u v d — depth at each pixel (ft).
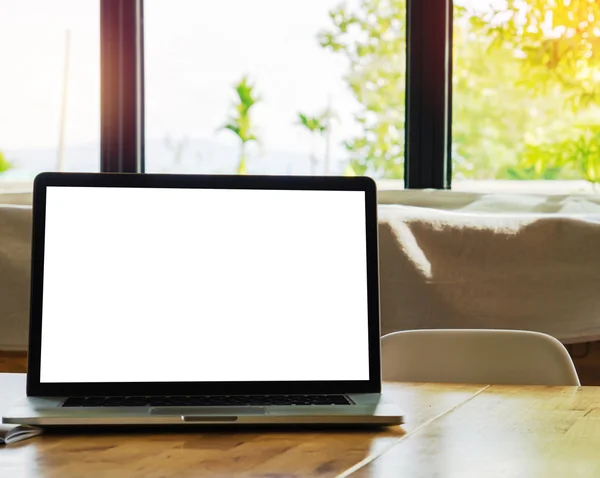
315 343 2.79
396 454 2.19
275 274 2.81
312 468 2.02
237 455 2.15
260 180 2.85
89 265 2.75
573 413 2.82
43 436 2.36
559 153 7.93
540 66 7.95
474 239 7.47
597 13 7.91
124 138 8.22
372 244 2.87
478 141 8.02
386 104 8.09
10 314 7.61
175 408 2.53
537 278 7.38
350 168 8.14
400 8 8.01
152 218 2.79
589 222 7.43
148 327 2.73
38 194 2.75
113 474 1.95
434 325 7.42
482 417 2.74
